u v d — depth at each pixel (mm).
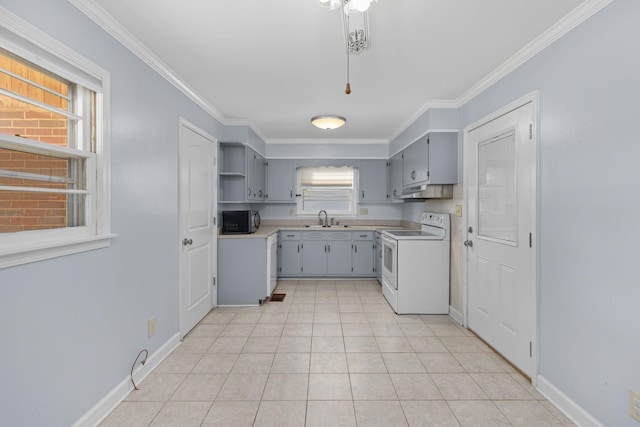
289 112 3562
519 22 1794
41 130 1465
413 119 3684
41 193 1450
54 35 1406
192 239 2959
